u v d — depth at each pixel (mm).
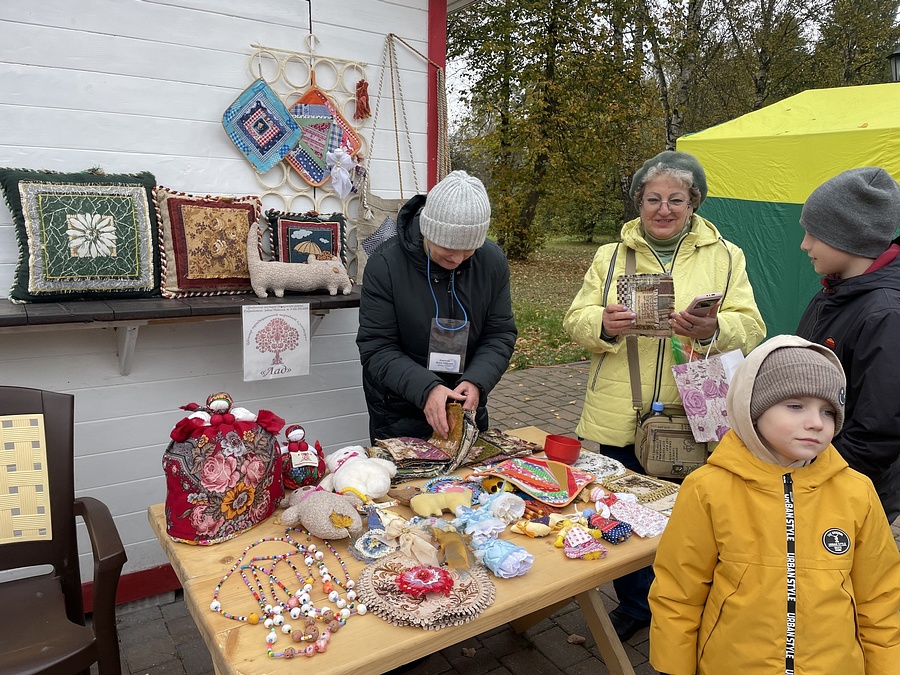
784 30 15406
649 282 2219
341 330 3111
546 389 6699
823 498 1370
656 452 2250
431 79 3174
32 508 1942
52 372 2461
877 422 1694
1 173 2189
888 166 5094
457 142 14453
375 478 1820
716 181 6355
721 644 1391
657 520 1790
